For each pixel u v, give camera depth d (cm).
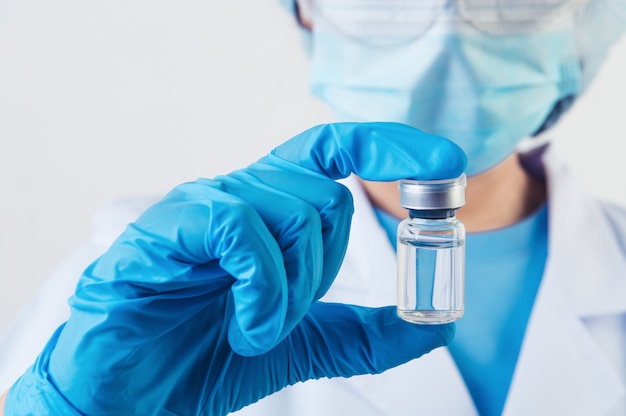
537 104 148
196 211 83
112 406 87
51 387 88
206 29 203
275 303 79
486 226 156
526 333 145
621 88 200
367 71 148
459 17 140
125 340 86
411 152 86
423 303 99
